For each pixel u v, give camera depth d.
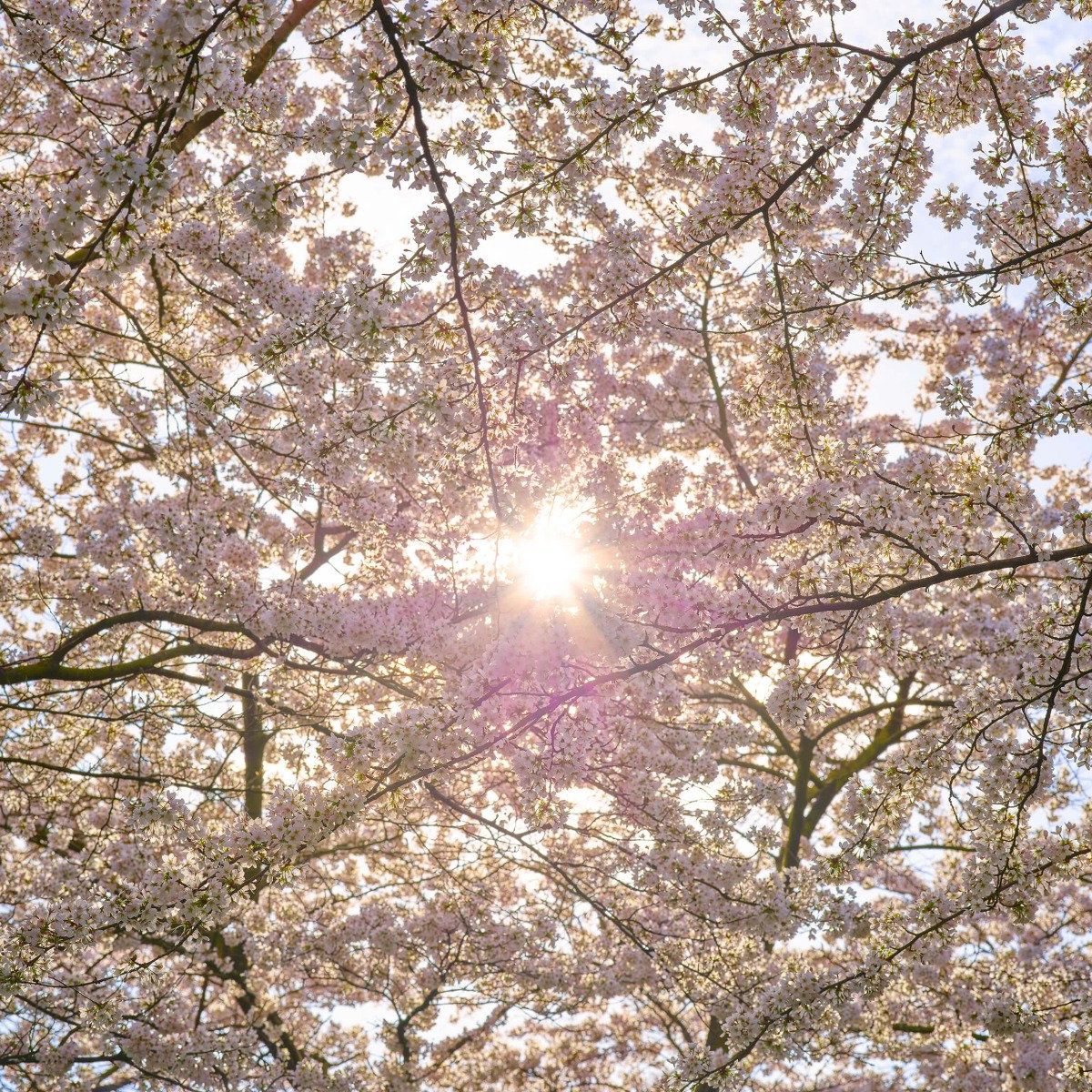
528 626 6.04
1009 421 5.63
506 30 4.93
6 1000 7.21
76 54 5.43
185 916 6.04
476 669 5.90
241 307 7.39
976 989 9.27
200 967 10.32
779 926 7.94
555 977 10.45
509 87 4.95
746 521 6.05
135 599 8.23
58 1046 7.86
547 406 6.93
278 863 5.97
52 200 3.73
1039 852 6.00
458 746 5.83
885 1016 10.32
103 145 3.77
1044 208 5.54
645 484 7.53
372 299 5.11
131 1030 7.96
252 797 10.91
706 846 8.42
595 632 6.12
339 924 10.60
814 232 8.62
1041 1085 8.49
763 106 5.20
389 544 8.16
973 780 6.02
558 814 6.35
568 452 7.19
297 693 9.43
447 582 7.64
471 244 4.94
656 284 5.78
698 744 8.28
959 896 6.23
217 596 7.50
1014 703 5.80
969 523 5.69
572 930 10.81
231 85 4.02
